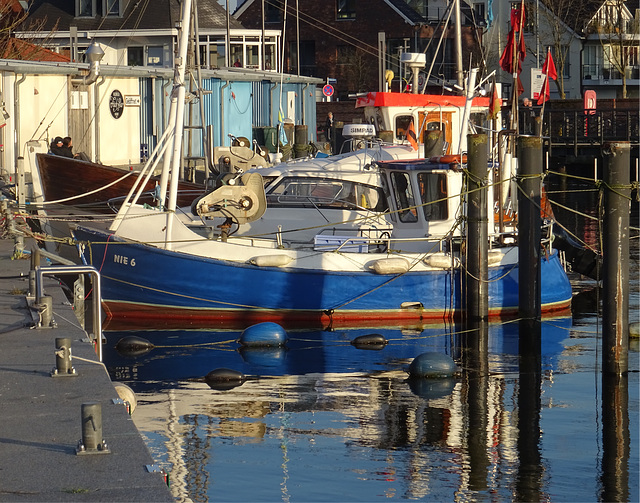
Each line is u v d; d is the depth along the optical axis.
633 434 40.16
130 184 86.19
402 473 35.12
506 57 71.44
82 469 23.56
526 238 59.66
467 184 60.38
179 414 41.97
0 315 41.53
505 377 50.03
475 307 60.84
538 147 59.19
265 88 157.62
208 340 58.00
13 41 147.12
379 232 67.56
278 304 62.69
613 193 48.72
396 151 72.44
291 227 68.38
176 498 32.06
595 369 51.78
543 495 33.22
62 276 66.81
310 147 130.12
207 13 197.00
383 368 51.69
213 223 69.94
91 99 115.81
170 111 61.47
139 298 62.62
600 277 81.19
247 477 34.31
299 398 45.12
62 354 31.69
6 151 100.88
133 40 187.00
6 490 22.28
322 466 35.62
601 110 189.75
